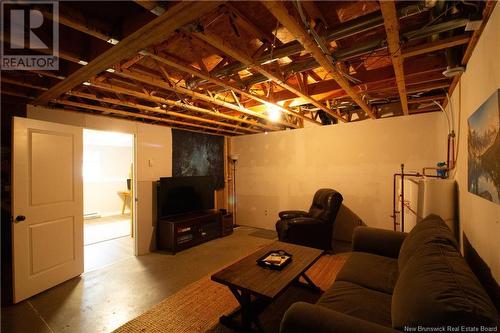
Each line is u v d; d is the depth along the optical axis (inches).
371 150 168.7
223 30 78.7
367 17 61.4
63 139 116.3
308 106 156.7
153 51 74.3
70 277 118.3
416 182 114.2
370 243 101.7
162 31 60.4
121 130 153.8
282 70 93.0
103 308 94.7
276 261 90.6
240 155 235.0
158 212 167.6
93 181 281.6
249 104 142.1
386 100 155.5
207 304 97.0
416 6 56.4
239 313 90.0
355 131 174.9
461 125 93.7
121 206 300.0
